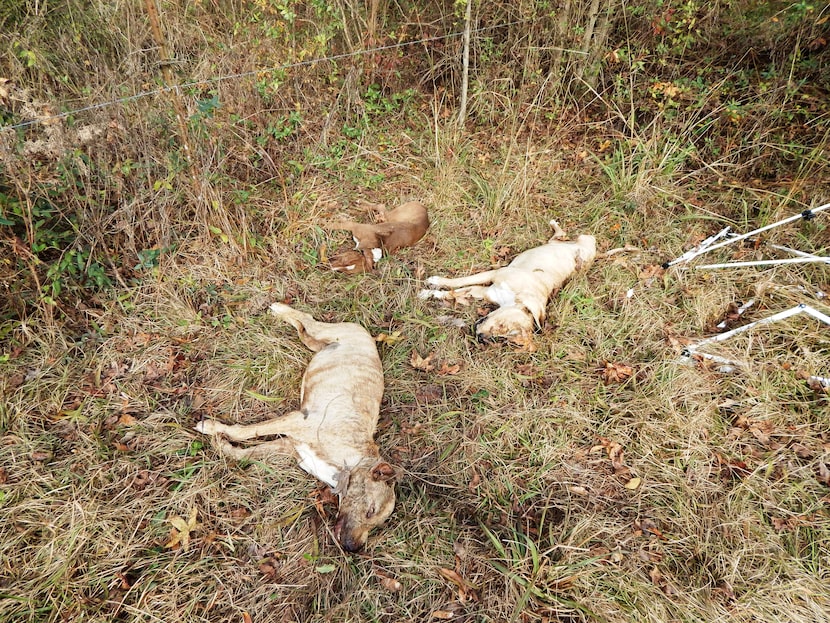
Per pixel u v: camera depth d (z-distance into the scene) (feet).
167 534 7.54
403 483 8.47
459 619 6.99
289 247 12.50
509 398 9.89
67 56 10.98
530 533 8.02
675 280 12.64
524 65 17.53
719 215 14.52
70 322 10.11
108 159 10.89
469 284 12.04
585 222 14.79
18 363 9.31
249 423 9.13
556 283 12.08
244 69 13.52
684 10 16.20
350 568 7.35
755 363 10.55
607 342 11.19
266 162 13.80
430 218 14.26
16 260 9.91
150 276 11.13
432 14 18.39
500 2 17.92
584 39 17.43
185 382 9.65
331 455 8.06
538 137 17.31
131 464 8.21
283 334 10.67
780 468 8.98
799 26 16.22
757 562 7.80
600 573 7.52
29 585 6.74
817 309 11.51
